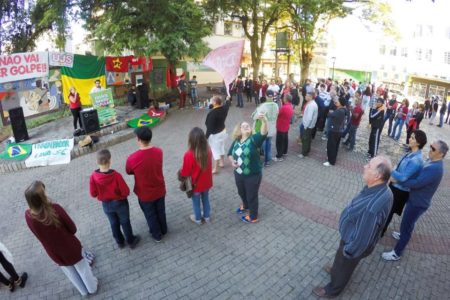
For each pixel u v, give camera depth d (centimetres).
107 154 399
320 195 637
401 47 3303
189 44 1421
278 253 455
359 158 889
